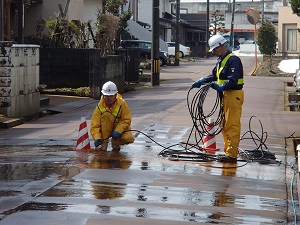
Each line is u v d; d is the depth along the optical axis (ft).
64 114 67.21
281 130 51.67
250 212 26.53
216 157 38.14
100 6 134.51
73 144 44.04
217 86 36.09
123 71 93.15
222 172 34.55
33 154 39.40
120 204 26.89
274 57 153.69
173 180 31.94
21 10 80.38
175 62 168.76
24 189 29.17
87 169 33.99
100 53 89.92
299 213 26.53
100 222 24.25
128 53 107.45
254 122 56.18
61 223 23.99
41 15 119.75
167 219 24.97
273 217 25.93
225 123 36.91
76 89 84.58
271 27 181.78
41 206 26.23
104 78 84.33
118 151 40.24
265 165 37.06
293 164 37.76
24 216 24.76
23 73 62.18
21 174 32.68
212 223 24.70
